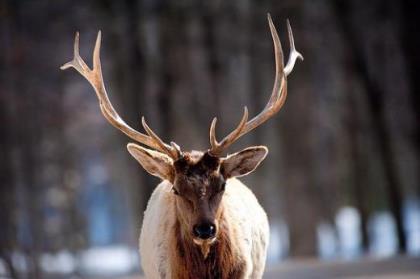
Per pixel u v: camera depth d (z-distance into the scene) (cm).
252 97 4412
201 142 4362
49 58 4353
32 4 4159
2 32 3941
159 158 1271
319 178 5106
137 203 3997
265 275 2619
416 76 3625
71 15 4216
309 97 4128
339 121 5206
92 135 5491
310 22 4169
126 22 3944
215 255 1243
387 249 4750
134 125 3856
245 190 1385
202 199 1213
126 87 4025
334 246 5469
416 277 2247
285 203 4462
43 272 2967
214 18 4088
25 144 3956
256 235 1337
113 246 7394
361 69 3812
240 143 4988
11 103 3900
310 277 2480
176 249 1254
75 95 5028
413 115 3675
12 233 3020
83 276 3444
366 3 4097
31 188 3928
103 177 7050
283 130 4156
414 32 3622
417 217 6425
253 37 4066
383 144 3759
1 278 2553
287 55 4003
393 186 3731
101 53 4744
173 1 4012
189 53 4144
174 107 4206
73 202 4622
